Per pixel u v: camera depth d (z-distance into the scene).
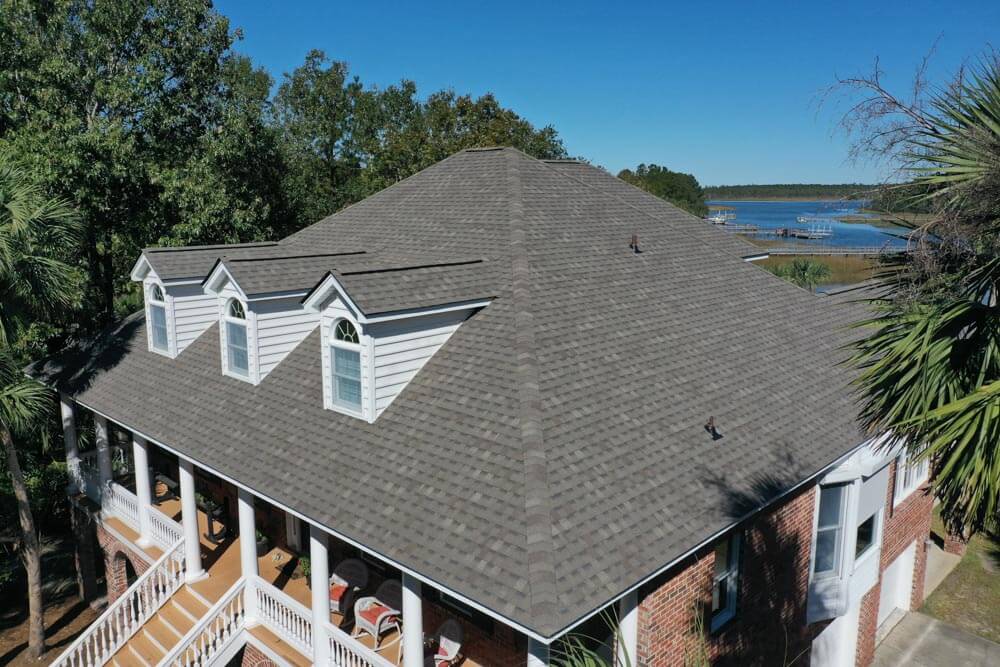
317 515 11.02
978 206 7.58
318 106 63.59
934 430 7.87
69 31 29.11
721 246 22.03
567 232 17.72
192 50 30.59
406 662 11.23
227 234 30.14
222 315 16.44
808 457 13.06
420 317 13.36
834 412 14.94
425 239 18.20
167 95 30.42
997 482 7.30
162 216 30.02
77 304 22.55
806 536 14.84
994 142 7.58
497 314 14.09
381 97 78.06
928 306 8.29
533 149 54.28
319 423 13.47
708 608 12.23
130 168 27.64
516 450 10.68
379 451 11.93
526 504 9.68
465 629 13.51
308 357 15.84
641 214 20.77
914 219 8.12
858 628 17.56
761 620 13.88
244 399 15.43
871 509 16.92
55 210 18.52
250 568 14.92
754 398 14.24
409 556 9.57
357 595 15.60
